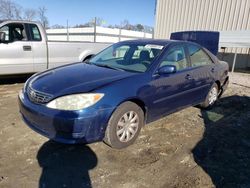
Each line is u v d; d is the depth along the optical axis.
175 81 3.91
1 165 2.78
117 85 3.10
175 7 16.53
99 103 2.88
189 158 3.17
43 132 2.99
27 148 3.16
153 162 3.03
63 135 2.84
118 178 2.68
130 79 3.28
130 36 18.98
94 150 3.20
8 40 5.86
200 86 4.64
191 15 15.79
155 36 18.11
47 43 6.45
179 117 4.62
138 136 3.69
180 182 2.68
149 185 2.60
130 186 2.57
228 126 4.34
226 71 5.68
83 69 3.73
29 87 3.29
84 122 2.79
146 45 4.20
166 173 2.82
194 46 4.66
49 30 20.11
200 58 4.78
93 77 3.30
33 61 6.27
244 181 2.77
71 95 2.84
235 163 3.13
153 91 3.50
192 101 4.59
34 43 6.23
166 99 3.81
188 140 3.68
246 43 10.91
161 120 4.40
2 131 3.60
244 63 14.14
